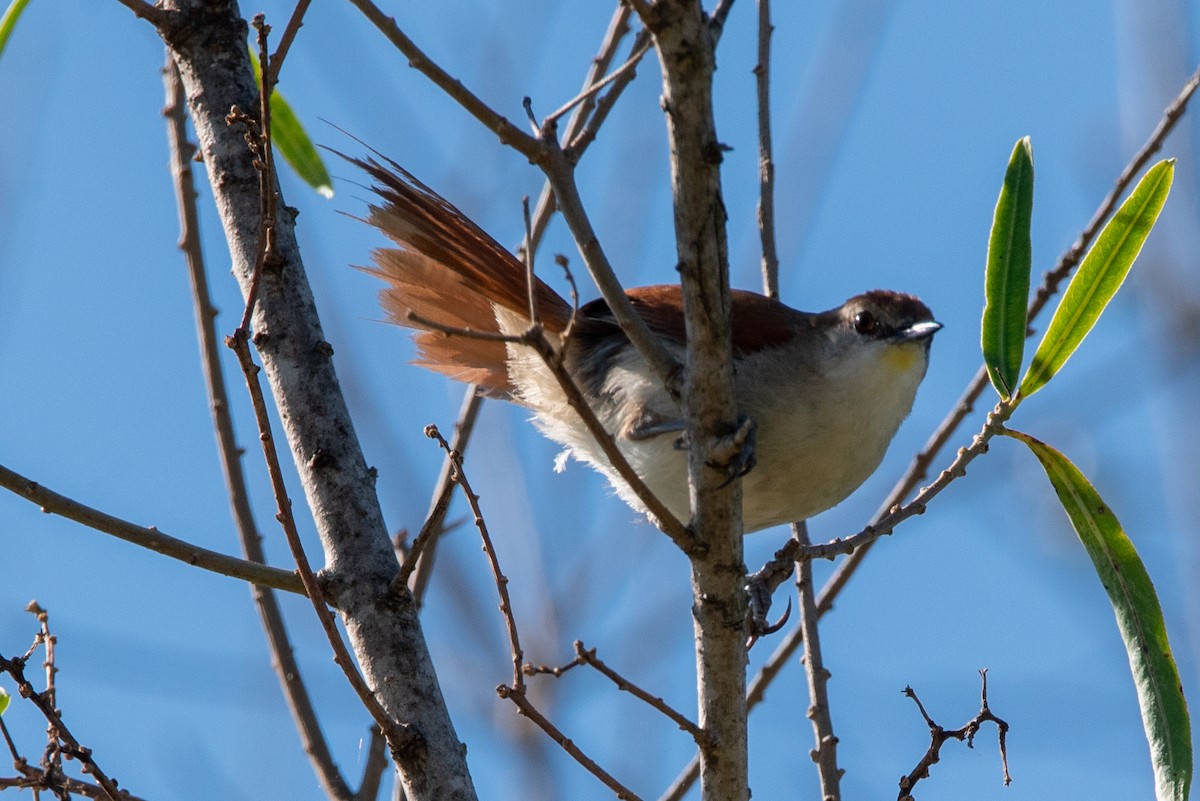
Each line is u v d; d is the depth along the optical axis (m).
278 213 7.37
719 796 5.86
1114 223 6.66
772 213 9.46
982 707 6.29
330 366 7.14
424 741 6.19
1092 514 7.06
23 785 6.11
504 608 5.86
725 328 5.47
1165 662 6.80
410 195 8.58
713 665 5.84
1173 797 6.54
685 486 8.85
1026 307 6.90
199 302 8.66
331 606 6.69
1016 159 6.93
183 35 7.70
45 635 6.77
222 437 8.45
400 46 5.18
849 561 8.92
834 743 8.12
